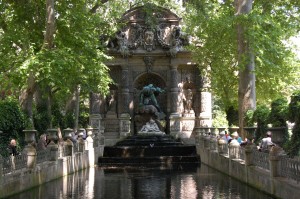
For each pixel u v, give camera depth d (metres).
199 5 32.12
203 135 34.28
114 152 36.06
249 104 29.62
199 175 24.34
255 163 19.05
